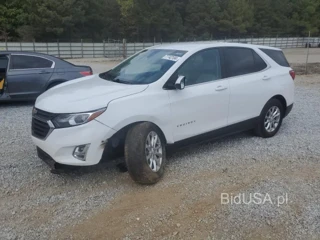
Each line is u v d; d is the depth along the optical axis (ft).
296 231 9.37
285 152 15.24
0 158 14.49
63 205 10.71
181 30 161.38
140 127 11.66
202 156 14.67
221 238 9.06
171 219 9.91
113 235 9.20
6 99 24.14
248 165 13.73
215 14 168.45
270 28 199.31
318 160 14.35
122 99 11.64
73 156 11.18
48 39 134.82
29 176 12.76
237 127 15.66
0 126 19.65
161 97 12.50
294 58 92.53
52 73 25.31
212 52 14.83
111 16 155.22
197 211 10.30
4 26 134.82
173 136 13.01
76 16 135.54
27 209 10.47
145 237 9.10
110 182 12.25
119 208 10.51
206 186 11.87
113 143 11.76
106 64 76.38
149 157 11.93
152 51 15.47
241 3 180.65
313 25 212.23
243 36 184.14
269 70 17.08
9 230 9.41
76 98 11.83
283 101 17.75
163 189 11.66
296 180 12.40
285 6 204.23
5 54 24.39
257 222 9.77
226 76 15.06
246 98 15.56
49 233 9.29
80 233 9.29
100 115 11.14
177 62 13.48
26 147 15.94
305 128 19.27
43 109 11.80
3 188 11.78
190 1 165.99
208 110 14.05
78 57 111.45
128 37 157.58
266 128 17.12
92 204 10.76
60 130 11.08
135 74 13.85
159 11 153.07
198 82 13.94
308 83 39.96
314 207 10.53
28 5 135.13
